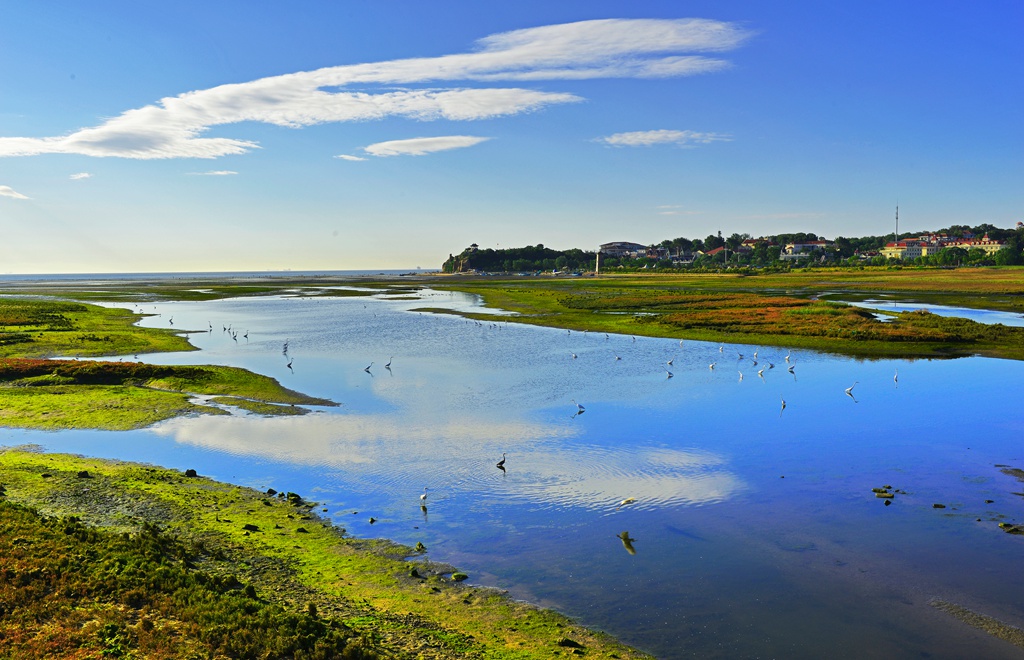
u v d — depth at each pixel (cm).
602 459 3325
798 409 4359
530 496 2823
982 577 2133
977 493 2880
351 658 1592
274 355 6631
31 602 1753
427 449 3466
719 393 4838
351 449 3462
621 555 2278
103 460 3206
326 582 2047
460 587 2044
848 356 6475
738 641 1773
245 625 1695
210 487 2853
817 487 2950
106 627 1652
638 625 1844
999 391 4900
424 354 6662
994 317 9619
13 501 2561
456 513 2633
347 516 2594
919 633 1823
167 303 14150
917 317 8694
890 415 4212
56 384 4912
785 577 2133
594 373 5597
